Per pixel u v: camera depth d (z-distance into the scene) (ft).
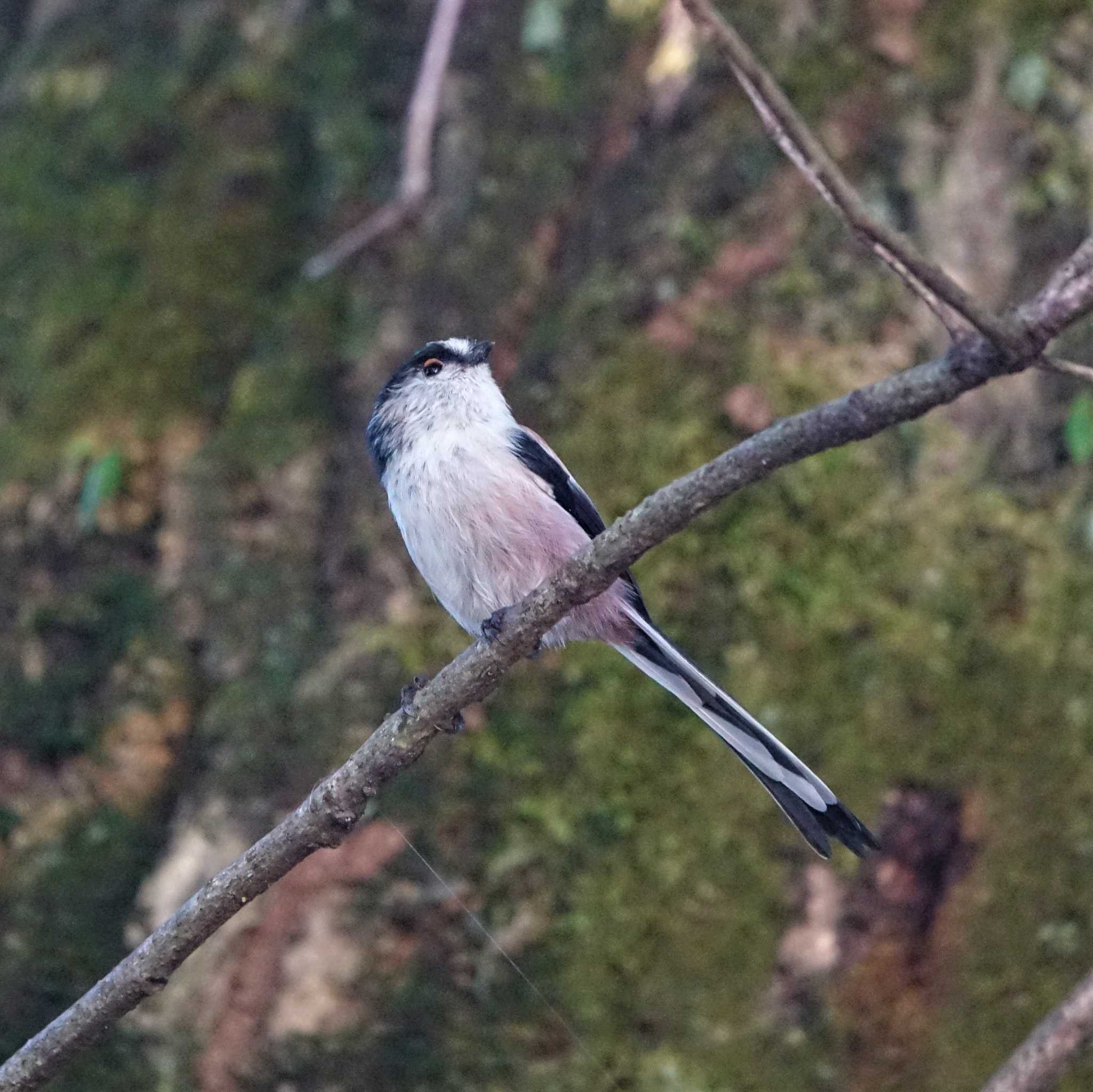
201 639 33.60
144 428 36.01
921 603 30.60
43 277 38.99
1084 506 32.12
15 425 36.65
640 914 28.84
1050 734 30.53
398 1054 27.94
